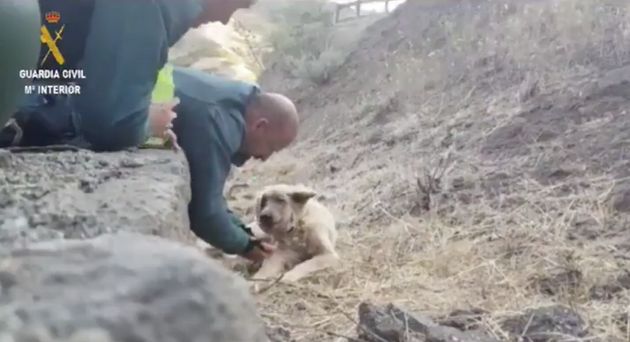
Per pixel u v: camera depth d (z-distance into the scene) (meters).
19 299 0.78
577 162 5.90
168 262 0.87
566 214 5.14
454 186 6.13
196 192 4.16
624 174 5.49
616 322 3.58
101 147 3.57
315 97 12.49
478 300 3.98
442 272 4.60
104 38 3.52
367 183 7.08
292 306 4.10
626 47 7.66
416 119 8.81
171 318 0.82
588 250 4.55
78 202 2.37
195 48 14.73
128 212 2.30
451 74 9.73
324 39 14.80
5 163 2.84
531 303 3.85
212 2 3.98
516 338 3.39
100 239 0.92
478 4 11.78
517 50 8.99
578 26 8.61
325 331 3.58
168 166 3.10
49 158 3.05
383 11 16.25
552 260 4.45
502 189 5.88
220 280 0.89
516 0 10.86
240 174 8.95
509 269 4.45
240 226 4.53
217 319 0.86
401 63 11.30
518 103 7.59
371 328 3.22
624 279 4.09
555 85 7.54
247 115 4.46
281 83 13.92
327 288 4.40
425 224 5.59
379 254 5.07
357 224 6.09
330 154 8.96
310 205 5.30
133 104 3.51
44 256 0.86
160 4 3.65
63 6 3.64
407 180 6.66
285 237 5.10
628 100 6.63
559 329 3.44
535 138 6.58
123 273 0.85
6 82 2.18
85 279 0.83
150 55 3.57
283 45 15.30
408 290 4.28
